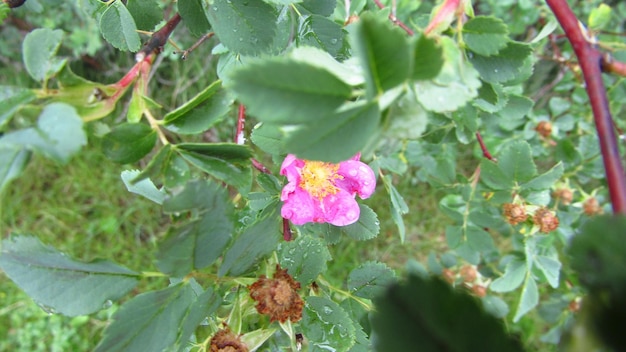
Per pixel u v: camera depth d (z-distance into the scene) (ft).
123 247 1.44
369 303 0.55
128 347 0.38
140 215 1.46
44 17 1.22
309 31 0.57
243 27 0.50
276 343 0.51
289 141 0.30
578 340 0.26
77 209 1.45
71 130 0.30
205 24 0.54
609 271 0.26
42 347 1.35
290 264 0.50
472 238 0.84
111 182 1.45
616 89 0.83
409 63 0.31
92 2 0.56
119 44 0.57
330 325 0.48
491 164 0.69
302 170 0.52
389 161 0.85
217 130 1.36
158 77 1.39
